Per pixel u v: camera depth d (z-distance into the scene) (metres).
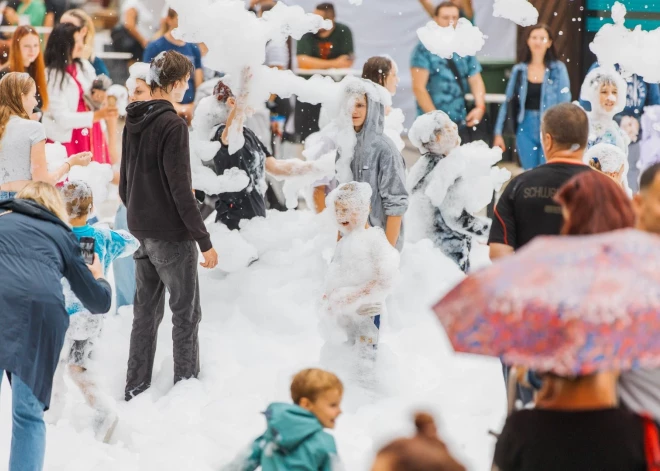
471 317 3.96
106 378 8.41
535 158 15.55
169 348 9.02
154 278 8.08
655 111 14.25
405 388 7.85
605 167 8.48
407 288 9.90
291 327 9.55
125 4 16.05
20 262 5.85
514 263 3.99
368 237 7.59
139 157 7.74
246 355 8.88
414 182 10.34
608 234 4.04
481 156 10.14
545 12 16.28
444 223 10.28
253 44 9.52
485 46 15.96
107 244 7.28
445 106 15.76
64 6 15.80
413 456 3.53
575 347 3.74
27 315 5.74
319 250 10.46
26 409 5.83
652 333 3.75
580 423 3.98
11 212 6.08
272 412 4.68
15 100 7.84
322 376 4.77
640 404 4.09
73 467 6.47
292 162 10.71
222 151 9.94
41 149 7.85
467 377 8.12
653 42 11.34
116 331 9.51
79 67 13.09
